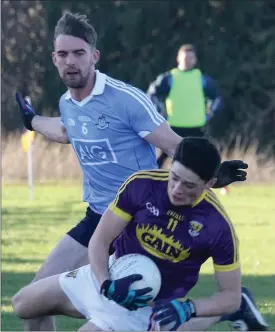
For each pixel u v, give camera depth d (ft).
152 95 134.62
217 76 236.43
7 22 247.70
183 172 40.42
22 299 47.88
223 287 43.34
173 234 42.96
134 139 50.70
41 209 129.29
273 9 239.71
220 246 42.65
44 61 248.11
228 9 239.91
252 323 49.60
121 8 247.09
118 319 45.19
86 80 50.06
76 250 51.03
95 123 50.62
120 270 43.68
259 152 223.10
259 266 84.64
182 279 44.39
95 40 50.55
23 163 175.42
